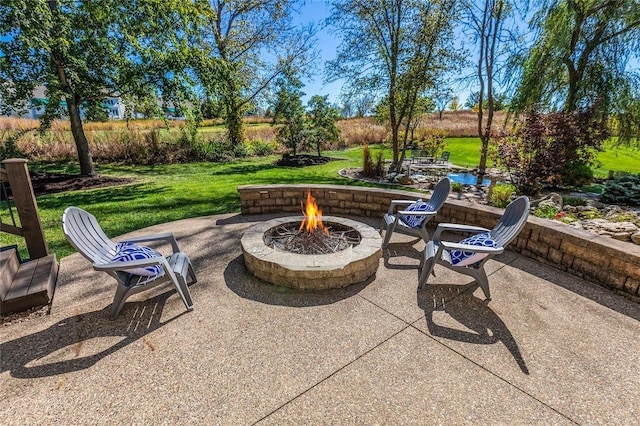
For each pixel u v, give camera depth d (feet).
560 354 7.13
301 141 50.52
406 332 7.86
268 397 5.96
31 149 39.60
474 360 6.93
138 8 29.09
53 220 17.19
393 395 6.01
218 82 35.86
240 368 6.67
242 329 7.96
